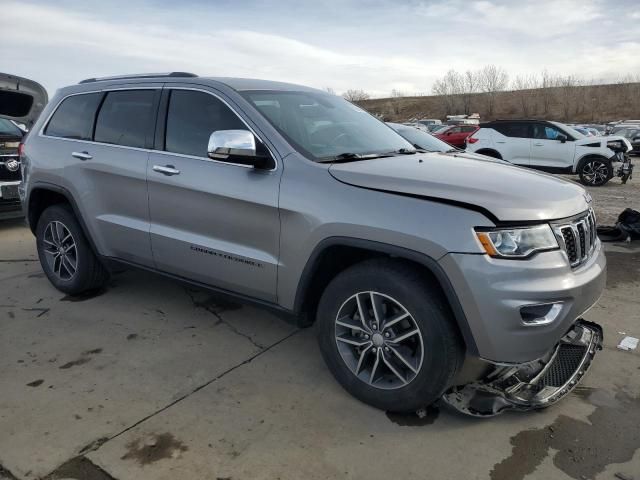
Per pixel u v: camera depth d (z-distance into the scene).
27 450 2.48
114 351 3.49
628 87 77.38
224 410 2.83
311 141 3.20
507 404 2.70
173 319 4.00
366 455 2.49
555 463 2.45
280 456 2.48
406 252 2.52
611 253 6.05
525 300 2.36
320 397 2.97
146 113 3.70
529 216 2.46
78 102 4.22
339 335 2.92
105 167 3.81
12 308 4.19
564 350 3.22
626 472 2.38
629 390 3.06
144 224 3.67
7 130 7.20
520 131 13.81
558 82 83.94
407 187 2.62
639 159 22.59
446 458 2.48
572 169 13.30
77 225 4.20
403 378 2.71
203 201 3.28
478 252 2.38
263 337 3.73
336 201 2.74
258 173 3.04
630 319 4.09
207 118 3.38
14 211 6.71
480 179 2.75
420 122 43.12
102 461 2.42
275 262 3.02
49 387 3.03
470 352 2.50
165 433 2.63
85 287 4.35
